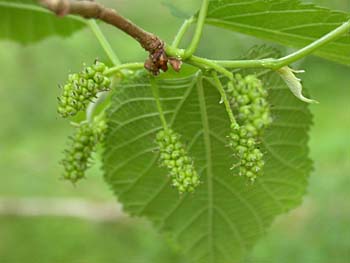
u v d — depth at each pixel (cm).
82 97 20
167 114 26
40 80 104
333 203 60
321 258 57
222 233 29
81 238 68
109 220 72
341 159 69
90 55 103
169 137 22
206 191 28
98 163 81
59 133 96
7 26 31
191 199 28
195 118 26
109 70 21
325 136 76
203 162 27
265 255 58
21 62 105
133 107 25
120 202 28
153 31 106
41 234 69
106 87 21
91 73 20
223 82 24
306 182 28
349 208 60
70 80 20
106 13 18
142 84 25
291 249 58
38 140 94
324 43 20
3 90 102
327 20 22
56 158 88
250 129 19
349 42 22
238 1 22
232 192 28
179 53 20
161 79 24
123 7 110
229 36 82
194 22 22
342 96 87
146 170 27
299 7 22
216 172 27
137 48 99
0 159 87
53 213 73
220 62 20
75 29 31
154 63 20
